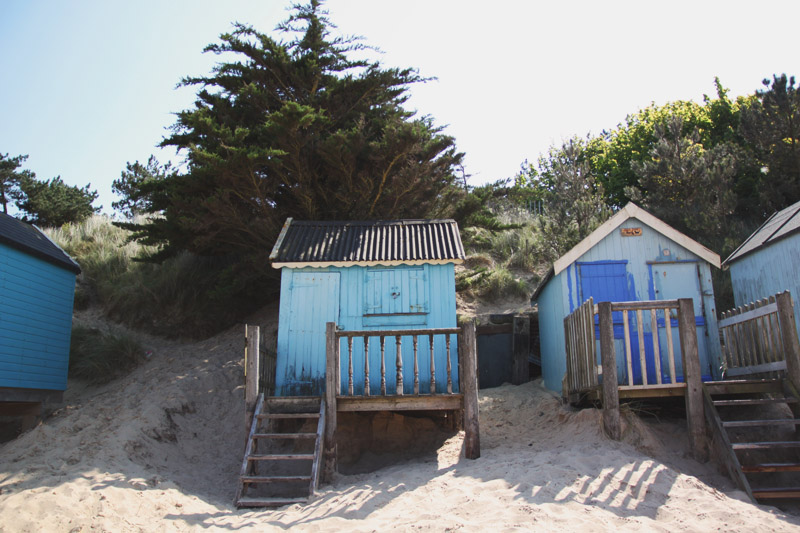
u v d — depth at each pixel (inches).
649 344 432.8
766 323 355.6
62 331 505.7
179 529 252.1
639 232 457.1
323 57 660.1
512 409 461.7
